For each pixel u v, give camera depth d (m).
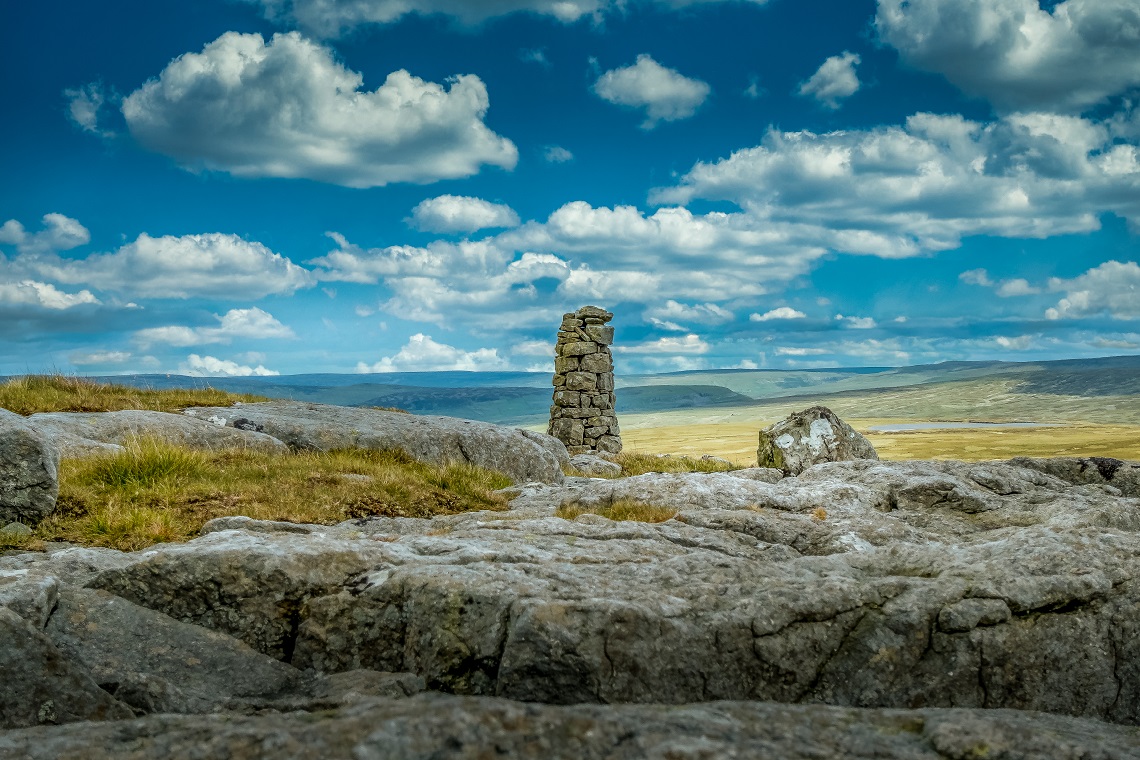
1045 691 7.65
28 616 7.27
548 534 11.12
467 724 4.06
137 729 4.43
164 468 17.36
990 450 180.00
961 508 13.77
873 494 13.90
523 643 6.91
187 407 25.36
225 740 4.05
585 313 49.72
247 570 8.34
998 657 7.64
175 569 8.34
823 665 7.53
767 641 7.45
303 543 9.01
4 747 4.16
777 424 28.14
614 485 15.09
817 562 9.26
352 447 24.25
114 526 13.91
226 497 16.09
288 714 4.54
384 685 7.11
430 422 27.47
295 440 23.88
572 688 6.82
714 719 4.62
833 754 4.29
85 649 7.41
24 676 6.15
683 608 7.54
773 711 5.01
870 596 7.89
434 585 7.77
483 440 26.44
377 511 16.66
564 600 7.31
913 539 11.51
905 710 5.28
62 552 10.45
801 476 16.19
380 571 8.45
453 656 7.36
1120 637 7.88
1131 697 7.74
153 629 7.84
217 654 7.75
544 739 4.05
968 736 4.74
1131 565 8.40
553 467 27.55
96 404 23.89
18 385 24.39
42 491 13.89
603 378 49.38
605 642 6.94
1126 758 4.70
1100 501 13.50
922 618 7.69
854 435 27.62
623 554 9.73
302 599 8.31
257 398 29.66
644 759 3.94
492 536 10.66
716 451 194.12
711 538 10.98
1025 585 7.97
